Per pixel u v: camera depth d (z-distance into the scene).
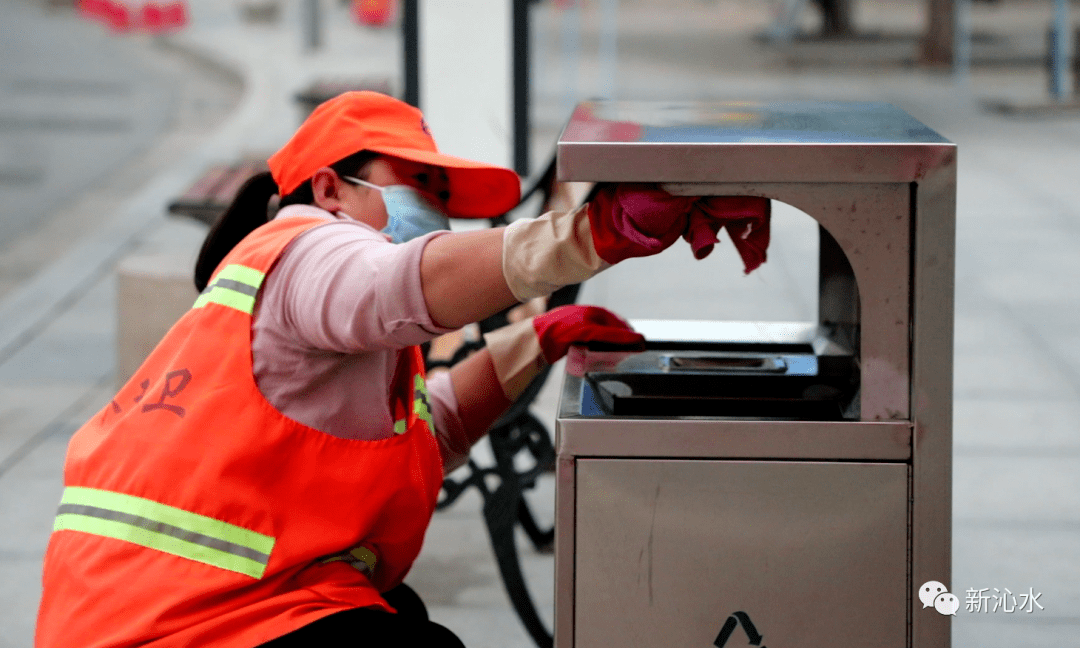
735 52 29.48
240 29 36.91
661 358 3.25
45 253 12.32
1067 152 15.72
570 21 38.19
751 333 3.56
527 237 2.50
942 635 2.53
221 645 2.71
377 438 2.89
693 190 2.45
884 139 2.48
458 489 4.57
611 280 10.09
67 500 2.90
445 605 5.10
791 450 2.50
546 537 5.57
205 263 3.33
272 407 2.78
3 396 7.83
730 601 2.55
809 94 21.47
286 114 19.97
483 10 8.46
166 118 21.47
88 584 2.76
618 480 2.53
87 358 8.62
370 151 3.04
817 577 2.53
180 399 2.81
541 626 4.56
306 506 2.81
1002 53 27.56
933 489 2.49
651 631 2.56
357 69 25.98
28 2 44.16
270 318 2.80
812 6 42.69
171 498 2.76
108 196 15.08
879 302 2.48
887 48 30.00
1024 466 6.42
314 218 2.92
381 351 2.90
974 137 17.08
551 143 15.47
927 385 2.47
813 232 11.52
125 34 35.91
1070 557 5.40
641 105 3.21
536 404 7.29
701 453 2.51
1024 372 7.88
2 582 5.29
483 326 4.90
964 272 10.30
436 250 2.56
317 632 2.72
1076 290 9.69
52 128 20.22
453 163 2.94
